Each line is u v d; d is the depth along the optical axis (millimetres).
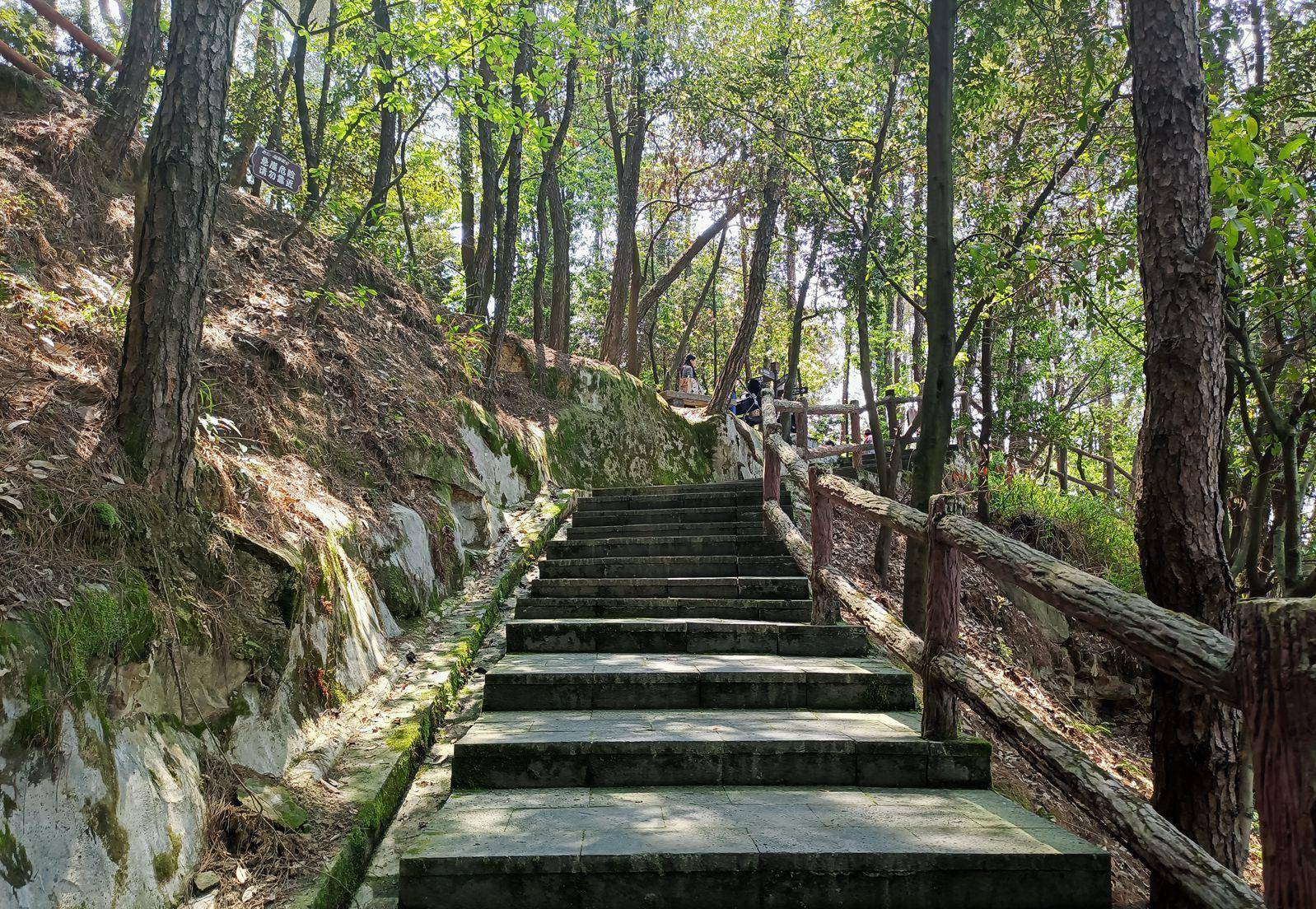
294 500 4609
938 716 3701
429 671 4938
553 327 13914
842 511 11438
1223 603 3459
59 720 2430
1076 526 12062
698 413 15289
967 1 7320
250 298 6484
